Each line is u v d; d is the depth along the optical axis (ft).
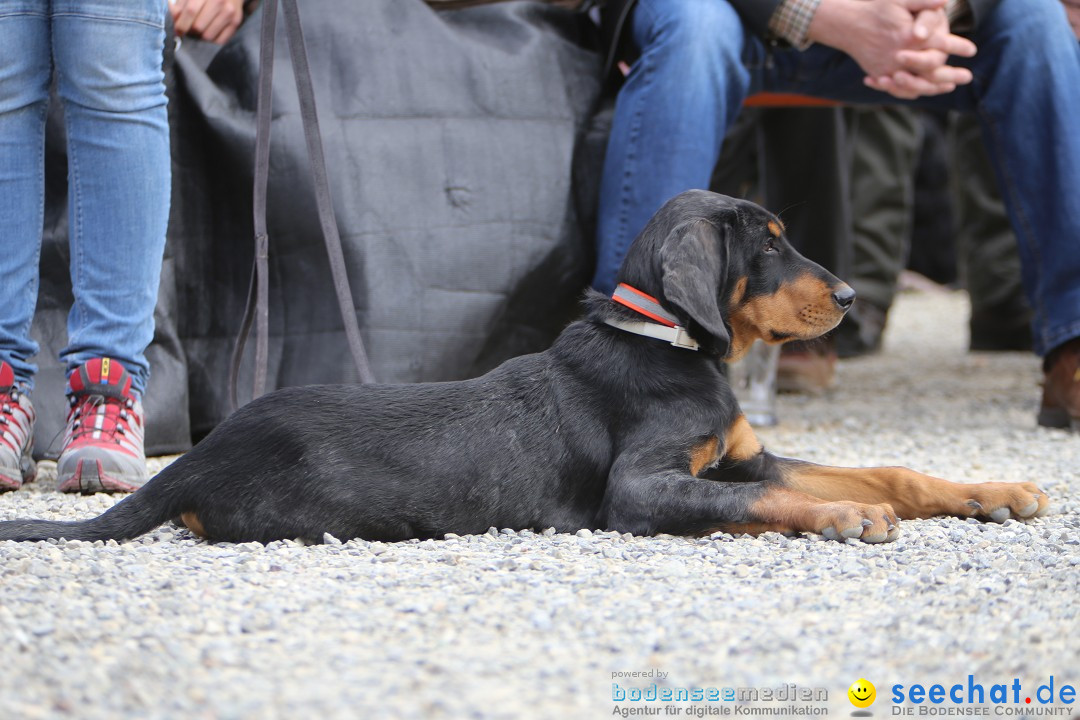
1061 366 20.75
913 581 10.50
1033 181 20.43
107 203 15.07
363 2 19.25
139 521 12.03
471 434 12.66
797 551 11.64
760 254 13.85
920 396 26.63
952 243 58.29
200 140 18.35
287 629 9.14
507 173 19.38
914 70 19.51
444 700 7.70
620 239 19.21
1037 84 20.16
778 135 25.70
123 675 8.11
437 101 19.13
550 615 9.48
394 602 9.87
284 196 18.13
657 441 12.76
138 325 15.55
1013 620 9.47
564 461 12.83
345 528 12.21
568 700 7.77
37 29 14.82
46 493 15.48
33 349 15.69
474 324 19.01
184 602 9.71
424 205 18.71
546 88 20.03
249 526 12.09
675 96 18.95
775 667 8.41
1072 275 20.18
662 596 10.05
